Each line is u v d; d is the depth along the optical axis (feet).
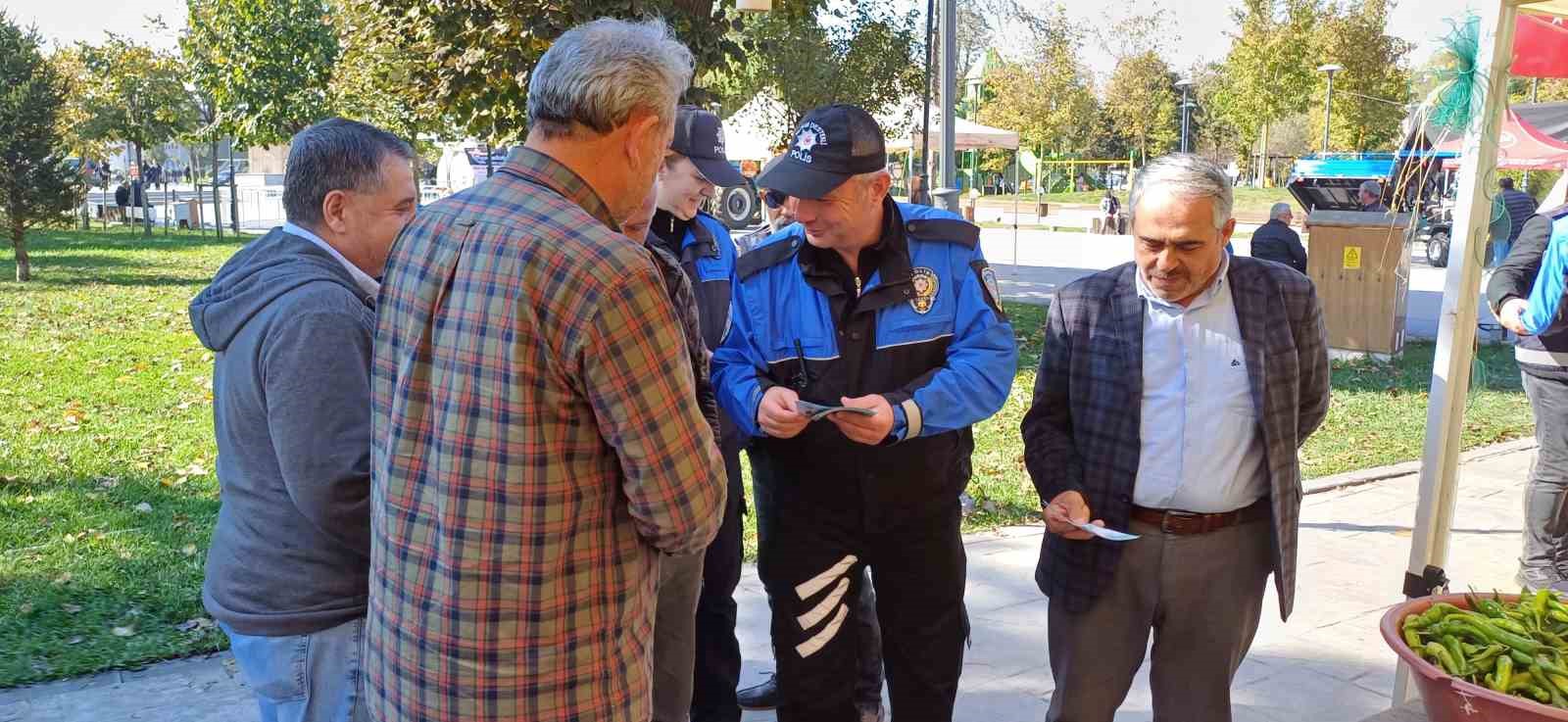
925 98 47.96
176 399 29.60
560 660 5.98
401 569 6.10
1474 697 6.88
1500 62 9.73
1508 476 23.85
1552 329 15.75
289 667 7.59
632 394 5.81
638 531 6.23
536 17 29.94
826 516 9.69
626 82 6.00
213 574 7.88
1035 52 84.17
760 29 50.14
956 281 9.46
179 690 13.32
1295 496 8.95
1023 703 13.33
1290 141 135.54
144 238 97.86
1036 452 9.41
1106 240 103.50
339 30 47.26
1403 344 41.09
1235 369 8.78
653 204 8.93
